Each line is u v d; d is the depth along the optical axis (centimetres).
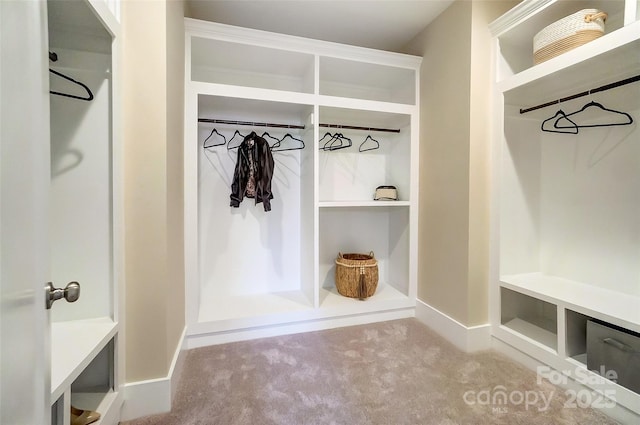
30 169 50
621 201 161
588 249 175
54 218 118
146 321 127
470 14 178
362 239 275
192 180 179
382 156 275
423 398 136
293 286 256
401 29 223
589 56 131
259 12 201
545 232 197
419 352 179
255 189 217
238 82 231
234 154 236
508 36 176
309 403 133
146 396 126
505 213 185
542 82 159
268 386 145
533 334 171
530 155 194
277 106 213
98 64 120
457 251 189
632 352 123
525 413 127
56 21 106
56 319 119
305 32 227
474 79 178
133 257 125
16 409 46
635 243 155
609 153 166
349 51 210
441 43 204
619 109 160
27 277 49
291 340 193
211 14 203
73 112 119
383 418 124
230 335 191
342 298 231
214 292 235
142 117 125
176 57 152
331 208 265
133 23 124
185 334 173
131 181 125
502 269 185
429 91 217
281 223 251
